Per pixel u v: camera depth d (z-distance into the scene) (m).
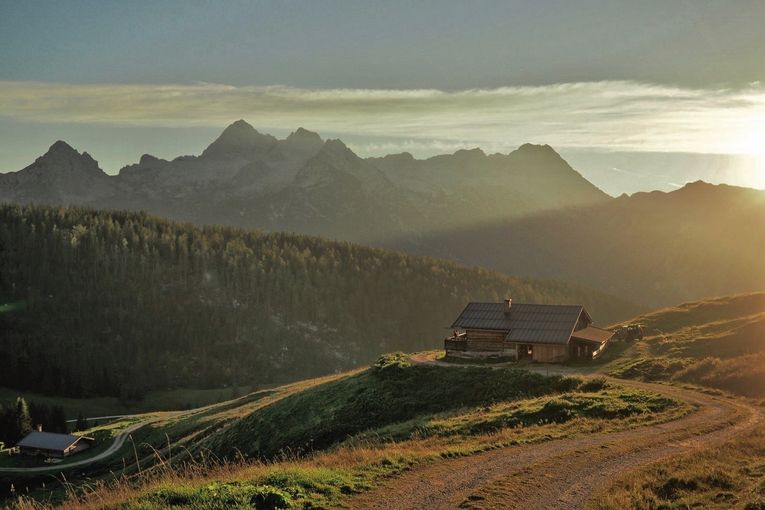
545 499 25.53
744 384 56.84
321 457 35.91
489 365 74.88
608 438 37.78
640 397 49.66
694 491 26.75
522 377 61.91
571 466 30.83
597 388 56.78
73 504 25.19
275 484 24.66
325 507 23.08
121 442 111.25
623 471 30.12
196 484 24.72
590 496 26.06
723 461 30.86
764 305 98.81
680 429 40.41
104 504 22.89
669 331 90.19
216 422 84.50
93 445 116.75
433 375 66.31
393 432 48.38
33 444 113.44
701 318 96.56
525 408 47.88
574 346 76.25
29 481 97.19
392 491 25.69
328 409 64.62
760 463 30.14
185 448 77.75
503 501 24.97
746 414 45.50
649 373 65.50
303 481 25.19
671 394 55.16
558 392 57.78
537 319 78.75
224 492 22.55
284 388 107.62
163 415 136.25
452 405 59.69
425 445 39.81
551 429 40.75
